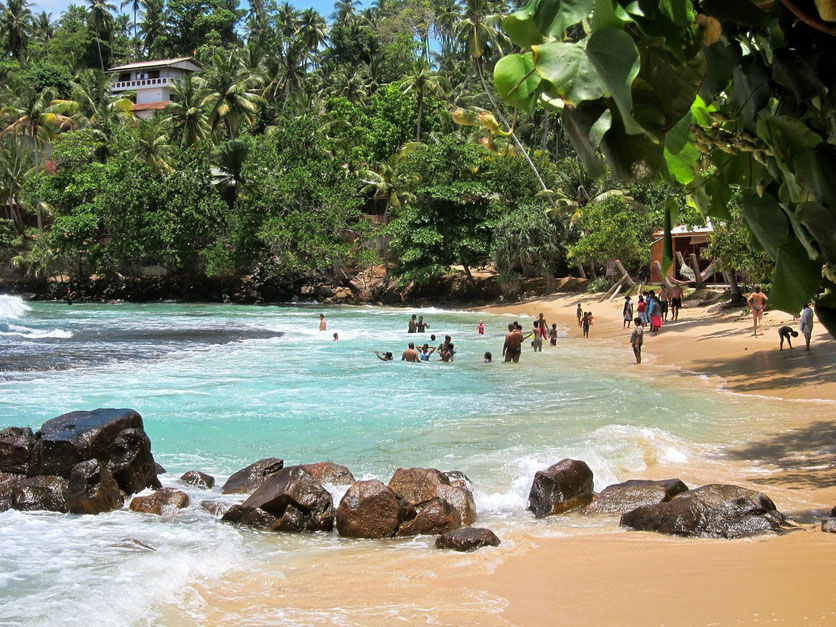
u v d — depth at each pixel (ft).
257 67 240.73
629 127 4.54
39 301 199.11
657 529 26.03
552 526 27.76
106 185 187.93
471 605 19.31
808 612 16.75
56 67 252.83
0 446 32.30
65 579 21.61
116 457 31.78
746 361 71.20
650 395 57.00
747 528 25.00
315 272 196.75
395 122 209.46
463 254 177.06
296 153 190.60
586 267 177.17
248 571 22.97
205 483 34.04
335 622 18.53
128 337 102.42
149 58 299.17
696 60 4.69
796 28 5.60
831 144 5.56
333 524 28.48
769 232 6.47
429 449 40.68
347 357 85.46
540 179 166.91
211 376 69.31
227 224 190.08
